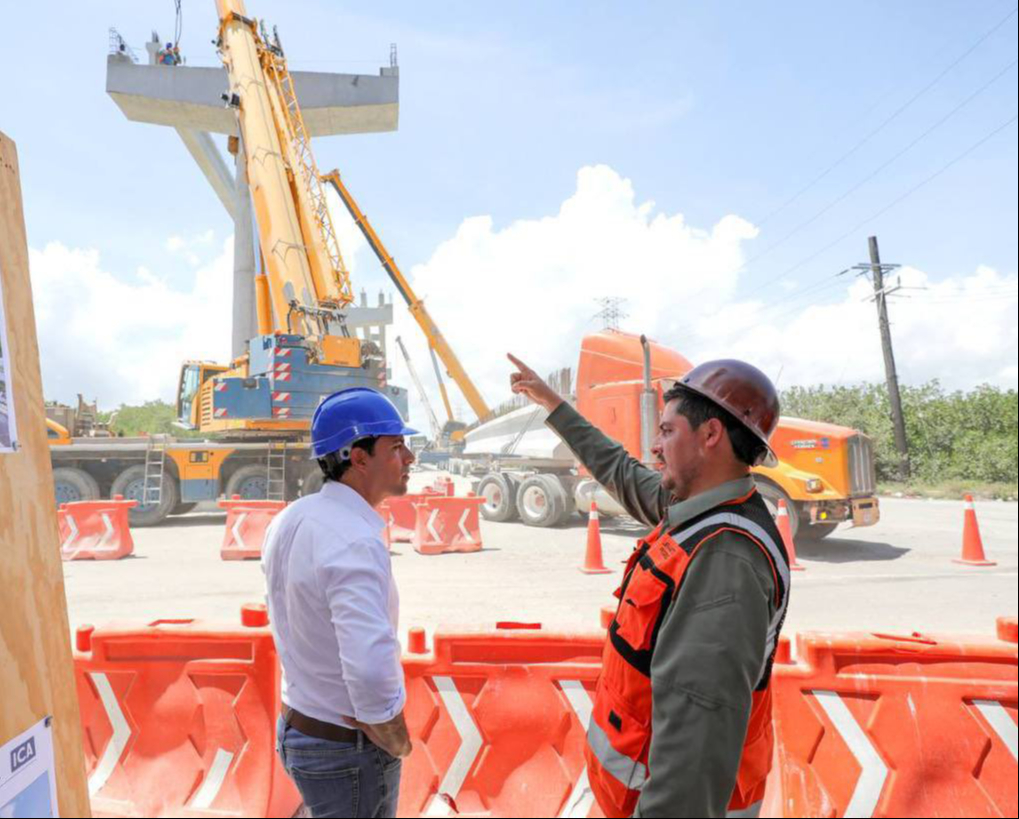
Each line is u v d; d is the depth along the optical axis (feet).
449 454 137.80
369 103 104.22
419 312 103.96
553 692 10.03
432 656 10.22
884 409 100.94
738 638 3.93
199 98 95.45
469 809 9.79
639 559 4.82
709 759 3.75
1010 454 87.92
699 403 4.71
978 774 9.04
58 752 3.90
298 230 46.75
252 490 45.50
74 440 46.11
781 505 30.32
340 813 5.69
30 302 4.06
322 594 5.54
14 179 3.97
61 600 4.04
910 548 35.58
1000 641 9.36
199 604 23.24
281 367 42.78
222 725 10.14
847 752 9.29
